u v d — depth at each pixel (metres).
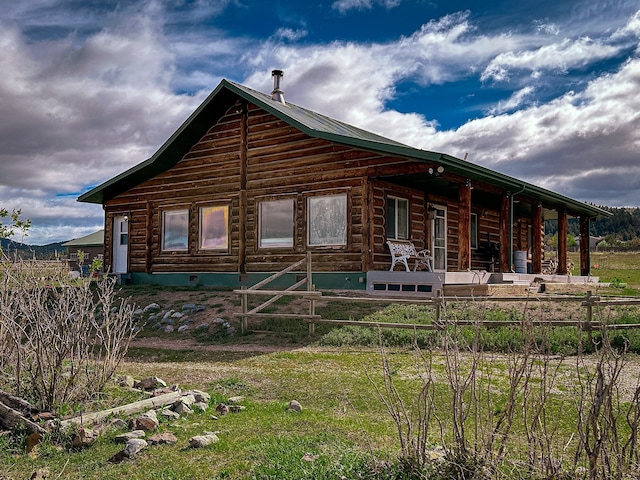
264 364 9.40
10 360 7.08
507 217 17.47
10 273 7.19
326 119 20.59
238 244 17.70
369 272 14.66
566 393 6.71
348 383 7.83
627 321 10.94
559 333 10.25
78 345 6.78
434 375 8.06
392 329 11.12
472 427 5.70
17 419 5.71
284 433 5.67
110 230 21.23
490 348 9.66
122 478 4.65
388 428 5.79
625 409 6.10
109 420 6.01
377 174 15.09
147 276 19.86
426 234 18.55
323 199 16.12
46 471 4.71
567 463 4.34
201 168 18.75
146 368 9.26
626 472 3.76
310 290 12.58
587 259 24.62
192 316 14.02
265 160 17.30
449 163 13.73
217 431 5.79
